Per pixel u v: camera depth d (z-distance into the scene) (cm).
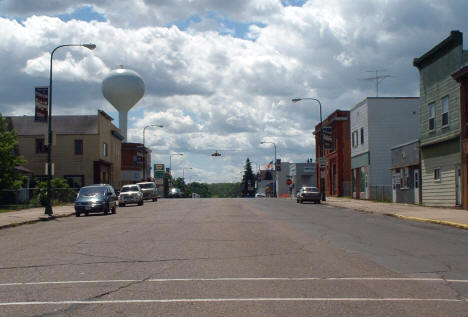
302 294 775
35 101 3003
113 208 3216
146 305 710
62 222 2542
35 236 1800
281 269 1002
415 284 854
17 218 2697
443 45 3045
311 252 1251
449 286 838
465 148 2781
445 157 3105
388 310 677
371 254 1219
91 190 3141
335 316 646
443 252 1259
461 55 2909
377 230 1862
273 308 688
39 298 766
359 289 812
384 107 4938
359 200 4838
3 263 1138
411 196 3756
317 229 1891
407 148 3769
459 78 2806
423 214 2562
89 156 5772
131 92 7169
